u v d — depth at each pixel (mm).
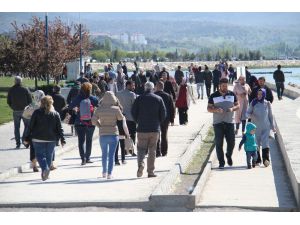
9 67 124375
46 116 35688
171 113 44969
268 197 31516
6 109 84312
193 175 37906
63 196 32156
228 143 40781
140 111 36906
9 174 38344
